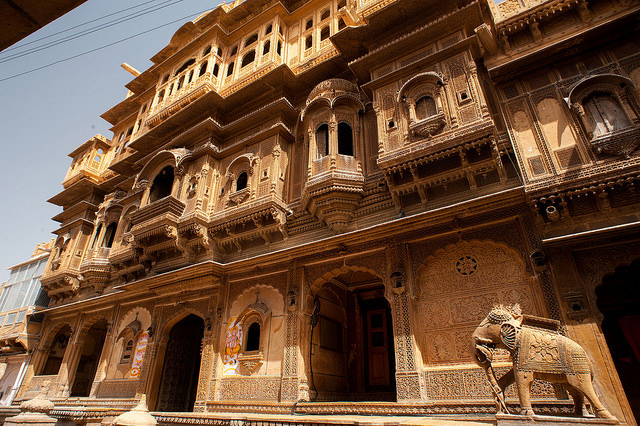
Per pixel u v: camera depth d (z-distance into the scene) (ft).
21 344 45.93
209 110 36.32
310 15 40.50
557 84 20.27
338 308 29.55
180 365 33.35
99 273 41.68
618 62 19.03
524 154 19.33
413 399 18.66
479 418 16.08
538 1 22.18
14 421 23.49
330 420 16.70
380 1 28.76
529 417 12.62
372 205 24.93
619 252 16.70
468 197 21.48
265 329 25.76
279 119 31.63
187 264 30.96
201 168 32.50
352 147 27.35
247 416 19.27
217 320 28.25
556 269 17.51
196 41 44.68
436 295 20.72
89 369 45.98
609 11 20.10
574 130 18.70
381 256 23.09
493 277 19.53
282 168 29.71
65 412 26.32
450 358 19.04
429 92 23.71
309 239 26.76
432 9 26.05
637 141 16.81
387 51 26.00
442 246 21.24
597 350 15.38
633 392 21.71
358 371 28.89
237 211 28.89
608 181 16.75
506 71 21.52
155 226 30.96
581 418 12.21
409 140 22.85
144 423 19.10
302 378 22.86
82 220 47.52
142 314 35.40
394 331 20.75
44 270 49.32
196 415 21.17
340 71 32.09
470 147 20.75
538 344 13.93
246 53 41.63
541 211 18.04
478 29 22.00
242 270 28.91
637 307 23.12
